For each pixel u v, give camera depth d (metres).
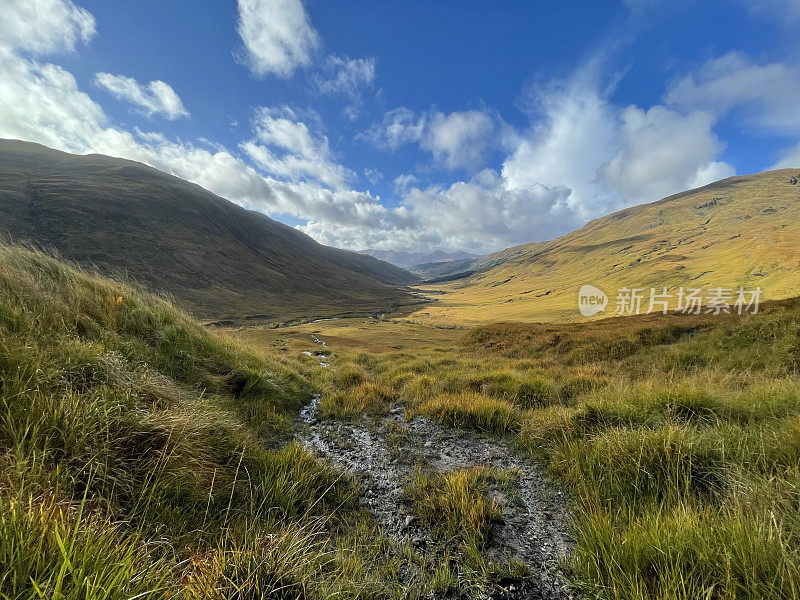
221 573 2.23
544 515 3.79
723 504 2.79
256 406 6.67
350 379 11.05
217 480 3.54
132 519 2.67
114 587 1.79
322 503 3.86
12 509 1.94
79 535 2.09
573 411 5.87
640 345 15.59
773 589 2.02
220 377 7.18
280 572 2.32
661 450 3.86
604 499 3.64
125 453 3.12
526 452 5.48
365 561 3.05
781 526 2.25
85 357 4.02
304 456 4.49
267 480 3.78
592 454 4.32
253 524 2.96
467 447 5.77
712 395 5.51
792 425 3.76
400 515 3.83
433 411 7.17
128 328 6.88
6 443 2.63
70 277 7.06
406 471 4.89
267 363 10.09
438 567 3.01
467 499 3.79
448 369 14.54
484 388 8.73
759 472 3.30
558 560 3.06
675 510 2.85
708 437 4.12
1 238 6.79
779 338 11.84
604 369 12.19
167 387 4.94
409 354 24.16
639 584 2.29
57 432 2.84
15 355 3.38
